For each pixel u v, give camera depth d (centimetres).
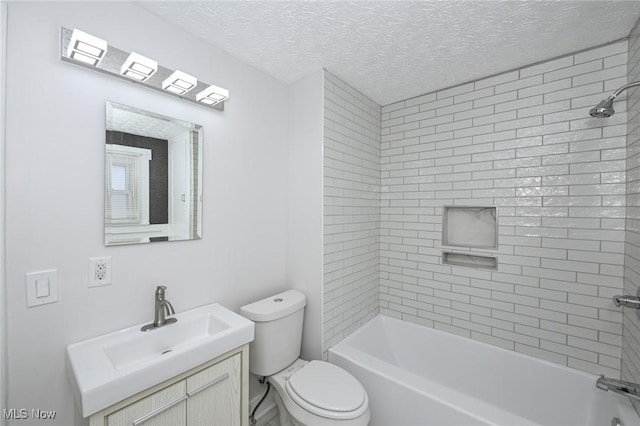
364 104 219
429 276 215
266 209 186
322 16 130
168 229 136
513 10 124
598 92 152
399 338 223
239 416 128
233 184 165
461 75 187
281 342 161
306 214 188
